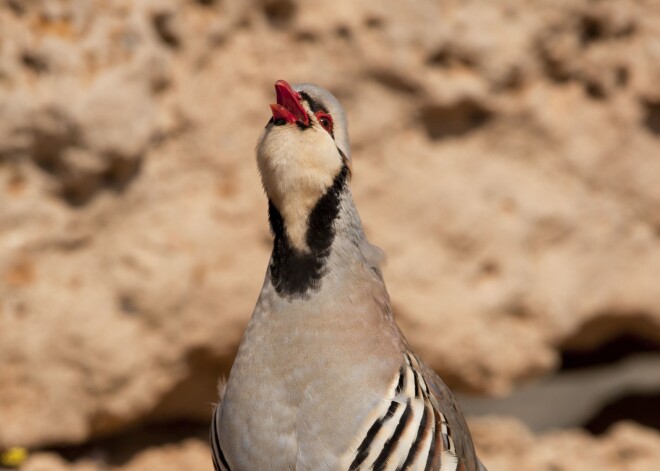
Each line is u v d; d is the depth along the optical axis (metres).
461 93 15.55
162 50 14.59
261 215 15.16
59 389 14.55
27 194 14.15
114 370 14.64
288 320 8.48
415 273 15.72
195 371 15.41
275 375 8.40
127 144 14.18
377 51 15.27
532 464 16.02
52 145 14.00
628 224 16.55
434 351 15.80
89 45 13.94
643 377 19.38
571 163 16.28
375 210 15.62
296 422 8.30
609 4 15.95
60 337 14.45
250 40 15.13
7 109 13.73
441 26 15.39
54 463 14.55
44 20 13.84
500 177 16.05
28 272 14.31
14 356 14.33
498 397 20.11
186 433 16.25
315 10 15.16
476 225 15.89
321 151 8.61
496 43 15.62
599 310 16.52
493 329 15.98
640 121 16.42
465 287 15.91
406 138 15.72
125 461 15.70
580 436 17.23
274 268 8.70
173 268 14.74
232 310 15.03
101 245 14.61
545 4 15.80
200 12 14.91
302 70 15.19
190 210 14.95
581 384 19.77
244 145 15.16
